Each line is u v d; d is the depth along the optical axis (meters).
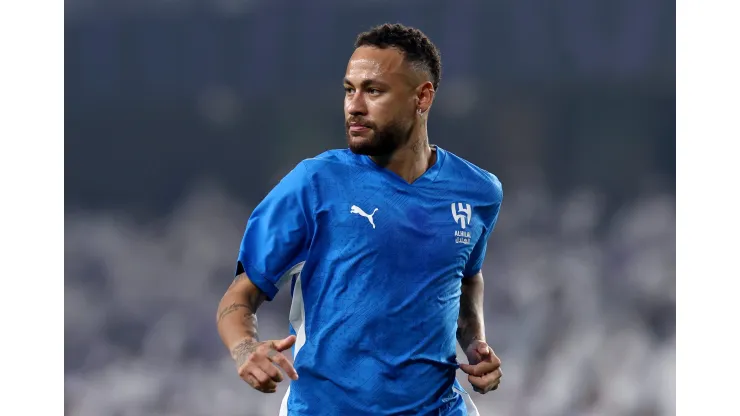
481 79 50.72
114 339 46.66
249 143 54.25
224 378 40.00
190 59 53.50
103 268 50.78
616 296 45.62
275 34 52.56
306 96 53.03
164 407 39.66
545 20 49.81
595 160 51.50
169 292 48.75
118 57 53.88
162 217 54.03
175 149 54.50
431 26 50.31
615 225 50.53
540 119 51.50
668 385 38.81
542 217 50.34
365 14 51.22
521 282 42.81
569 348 37.94
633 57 49.81
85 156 54.53
